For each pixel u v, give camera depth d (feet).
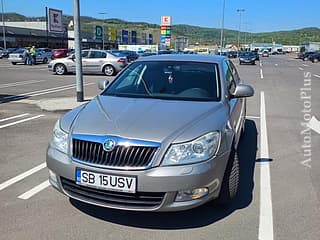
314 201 13.65
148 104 13.32
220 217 12.26
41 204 13.03
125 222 11.83
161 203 10.62
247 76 77.30
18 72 75.41
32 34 234.17
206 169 10.80
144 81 15.64
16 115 28.71
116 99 14.17
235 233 11.31
